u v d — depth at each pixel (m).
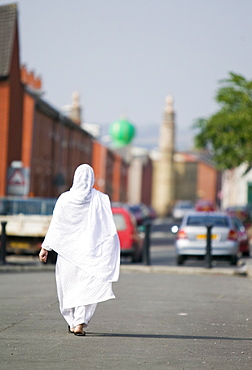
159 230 113.69
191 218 45.59
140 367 13.59
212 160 71.12
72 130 130.50
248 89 65.06
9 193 53.66
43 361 13.99
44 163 108.06
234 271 38.06
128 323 19.53
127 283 31.75
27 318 20.03
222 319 20.98
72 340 16.44
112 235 16.86
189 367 13.74
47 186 111.38
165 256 54.88
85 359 14.26
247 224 95.50
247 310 23.33
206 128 67.31
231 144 65.56
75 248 16.67
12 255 45.28
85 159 146.88
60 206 16.75
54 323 19.11
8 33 85.31
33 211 51.47
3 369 13.20
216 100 65.75
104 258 16.70
